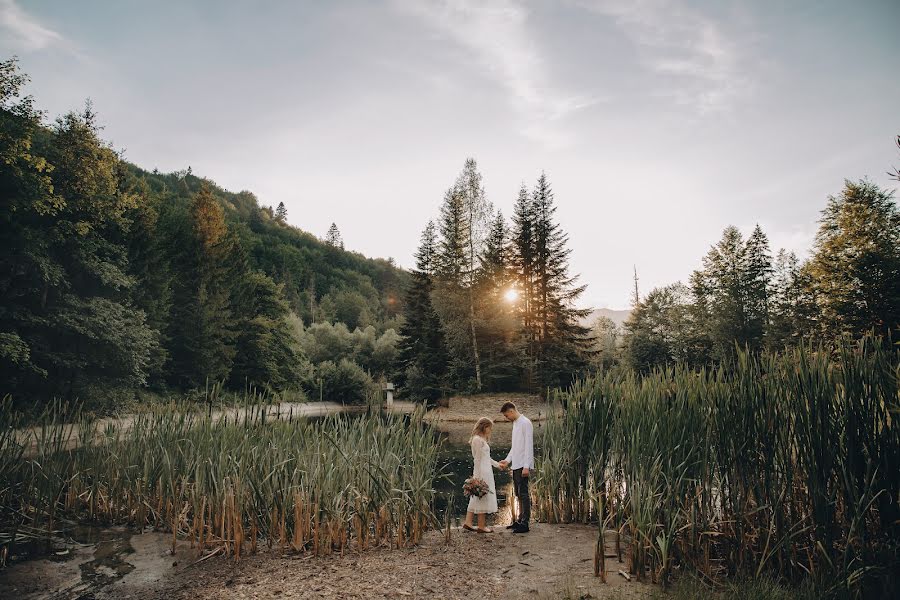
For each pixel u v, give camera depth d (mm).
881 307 19969
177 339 33531
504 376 35250
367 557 5293
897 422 3822
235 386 37906
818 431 4141
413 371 35125
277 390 39594
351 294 99812
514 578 4531
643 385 6156
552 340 36594
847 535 3975
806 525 4289
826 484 4035
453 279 35438
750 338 35250
